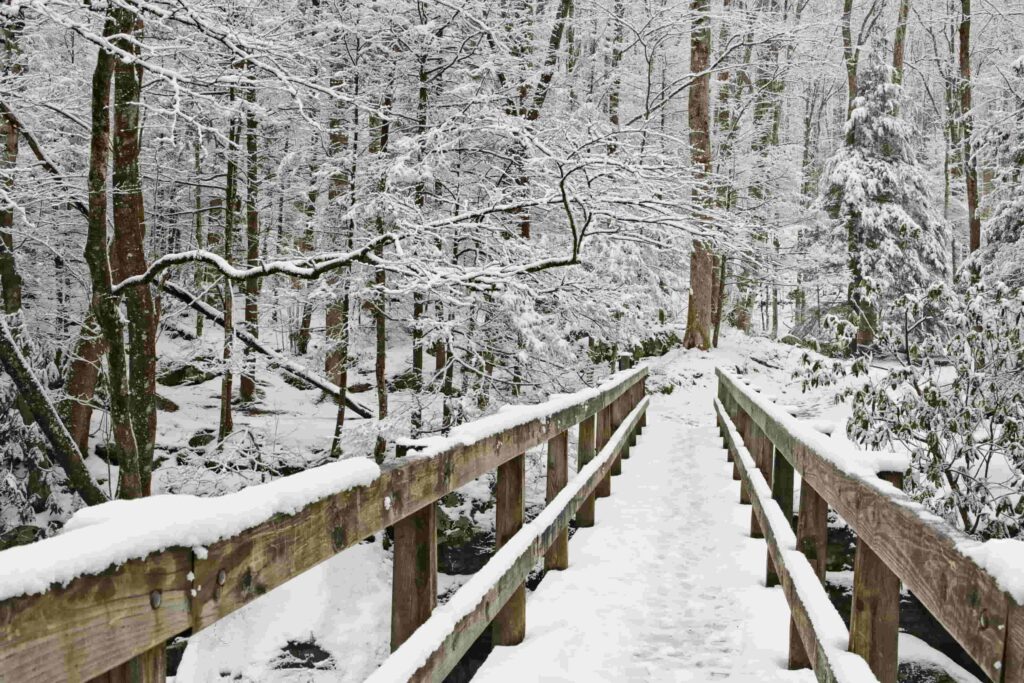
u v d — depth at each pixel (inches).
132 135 356.8
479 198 487.8
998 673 45.1
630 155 392.5
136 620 43.1
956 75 930.1
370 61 512.7
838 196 1029.8
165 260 323.0
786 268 951.0
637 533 252.5
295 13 398.3
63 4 307.9
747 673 146.0
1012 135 633.6
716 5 1003.3
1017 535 250.8
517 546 149.3
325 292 498.3
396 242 310.2
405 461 95.1
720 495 310.3
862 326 843.4
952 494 256.1
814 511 145.4
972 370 260.8
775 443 188.5
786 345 1107.9
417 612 102.7
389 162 462.9
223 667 339.6
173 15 307.3
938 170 1505.9
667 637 166.6
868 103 1032.2
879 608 95.0
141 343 359.6
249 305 658.8
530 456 489.7
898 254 936.3
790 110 1664.6
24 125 389.7
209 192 752.3
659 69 1046.4
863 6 1189.1
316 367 608.1
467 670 382.6
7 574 33.5
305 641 357.4
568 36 687.7
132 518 46.1
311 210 620.1
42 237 453.1
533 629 169.8
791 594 138.1
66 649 37.1
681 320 1208.2
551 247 446.9
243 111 444.1
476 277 346.6
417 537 103.8
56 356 536.7
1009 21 1030.4
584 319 476.1
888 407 284.4
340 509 73.6
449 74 514.9
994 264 593.0
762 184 1122.0
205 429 651.5
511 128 371.2
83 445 520.1
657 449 451.8
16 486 466.3
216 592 52.0
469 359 488.4
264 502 58.9
